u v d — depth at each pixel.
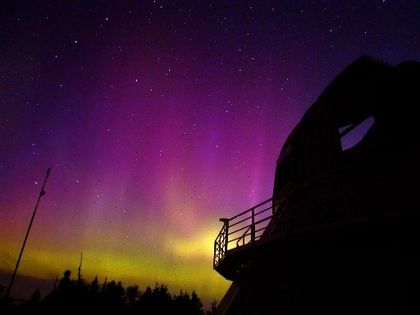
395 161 7.23
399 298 5.88
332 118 10.73
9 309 18.97
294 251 9.49
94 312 29.31
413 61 9.29
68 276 28.72
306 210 9.78
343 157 9.77
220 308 14.09
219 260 12.84
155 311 43.62
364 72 10.41
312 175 10.82
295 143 12.44
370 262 6.95
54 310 24.75
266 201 10.30
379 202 7.48
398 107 9.21
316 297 7.64
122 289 47.59
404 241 6.55
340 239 7.89
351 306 6.64
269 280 10.22
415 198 6.55
